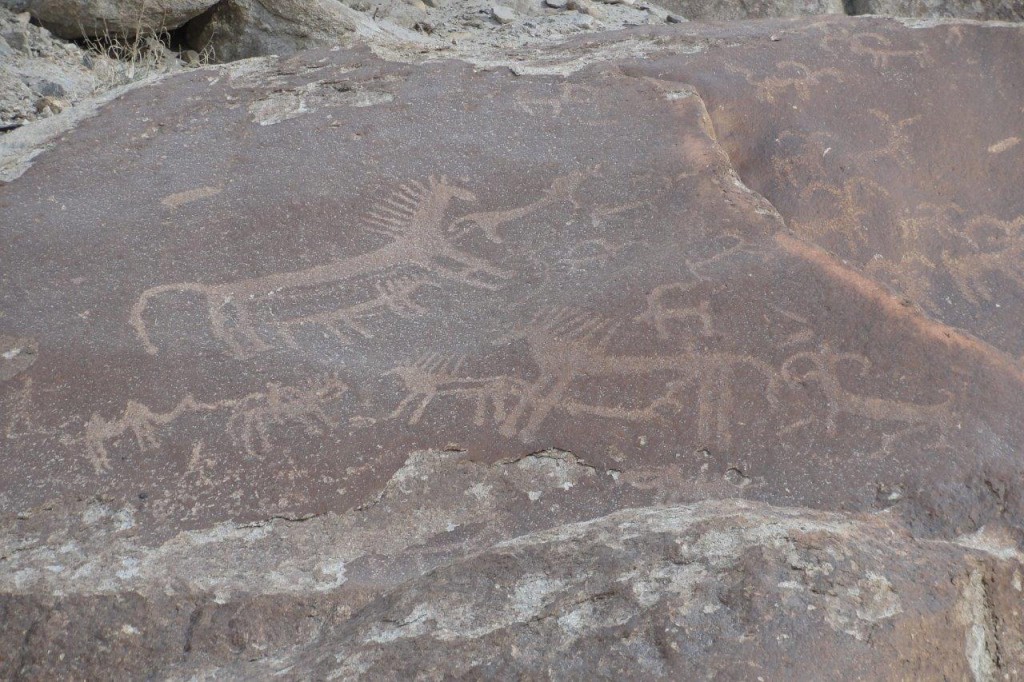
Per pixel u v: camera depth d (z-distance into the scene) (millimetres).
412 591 1634
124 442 1935
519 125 2549
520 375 2006
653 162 2412
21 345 2074
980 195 2719
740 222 2240
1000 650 1614
